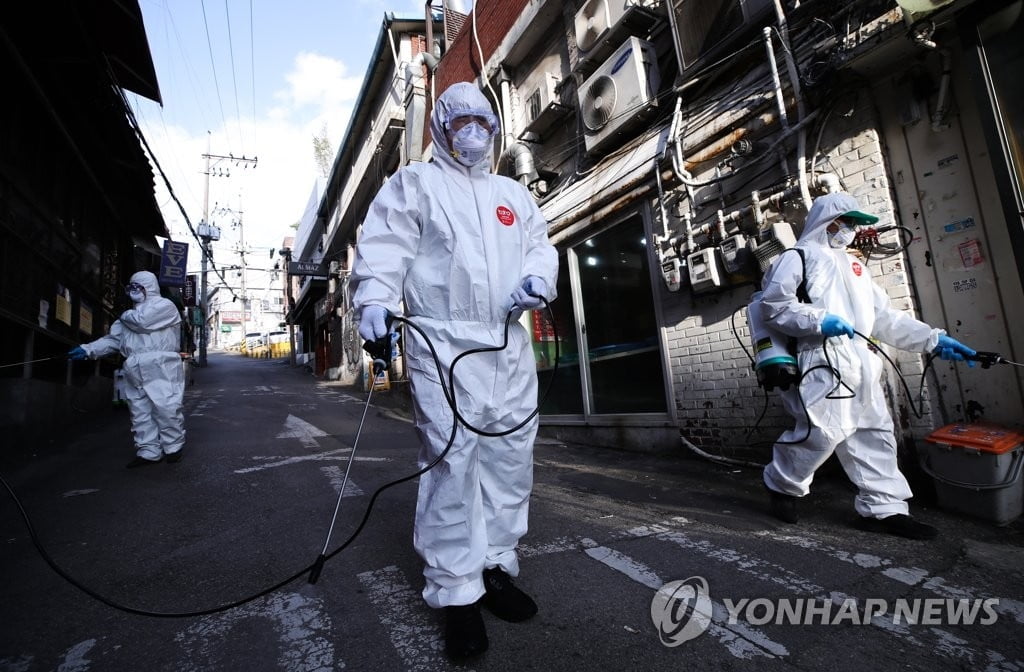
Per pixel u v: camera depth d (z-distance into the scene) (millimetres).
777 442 2752
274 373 24484
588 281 5973
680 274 4531
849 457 2605
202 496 3656
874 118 3408
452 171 1949
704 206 4520
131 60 7176
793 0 3834
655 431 5012
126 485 4008
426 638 1767
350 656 1672
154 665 1657
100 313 9477
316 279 22688
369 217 1863
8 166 5723
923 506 2891
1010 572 2098
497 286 1841
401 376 13008
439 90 10508
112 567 2445
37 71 6371
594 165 6070
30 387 5664
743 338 4215
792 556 2344
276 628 1856
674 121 4641
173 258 14602
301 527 2943
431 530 1700
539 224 2145
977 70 2842
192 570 2396
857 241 3225
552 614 1903
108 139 8453
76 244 7898
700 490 3598
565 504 3340
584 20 5930
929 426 3145
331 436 6457
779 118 3816
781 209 3867
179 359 4973
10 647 1779
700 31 4594
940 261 3172
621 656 1632
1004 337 2924
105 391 9359
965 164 3062
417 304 1821
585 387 5938
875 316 2705
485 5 8492
